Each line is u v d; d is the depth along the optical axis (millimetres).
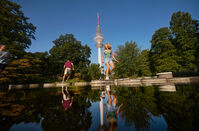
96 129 479
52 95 1990
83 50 23266
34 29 15078
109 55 6133
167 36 20625
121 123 546
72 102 1244
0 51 3533
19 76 9273
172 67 17719
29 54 10859
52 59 17141
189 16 19359
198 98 1082
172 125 449
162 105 868
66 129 500
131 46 18859
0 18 9703
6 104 1192
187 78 6688
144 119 573
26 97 1803
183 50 17734
